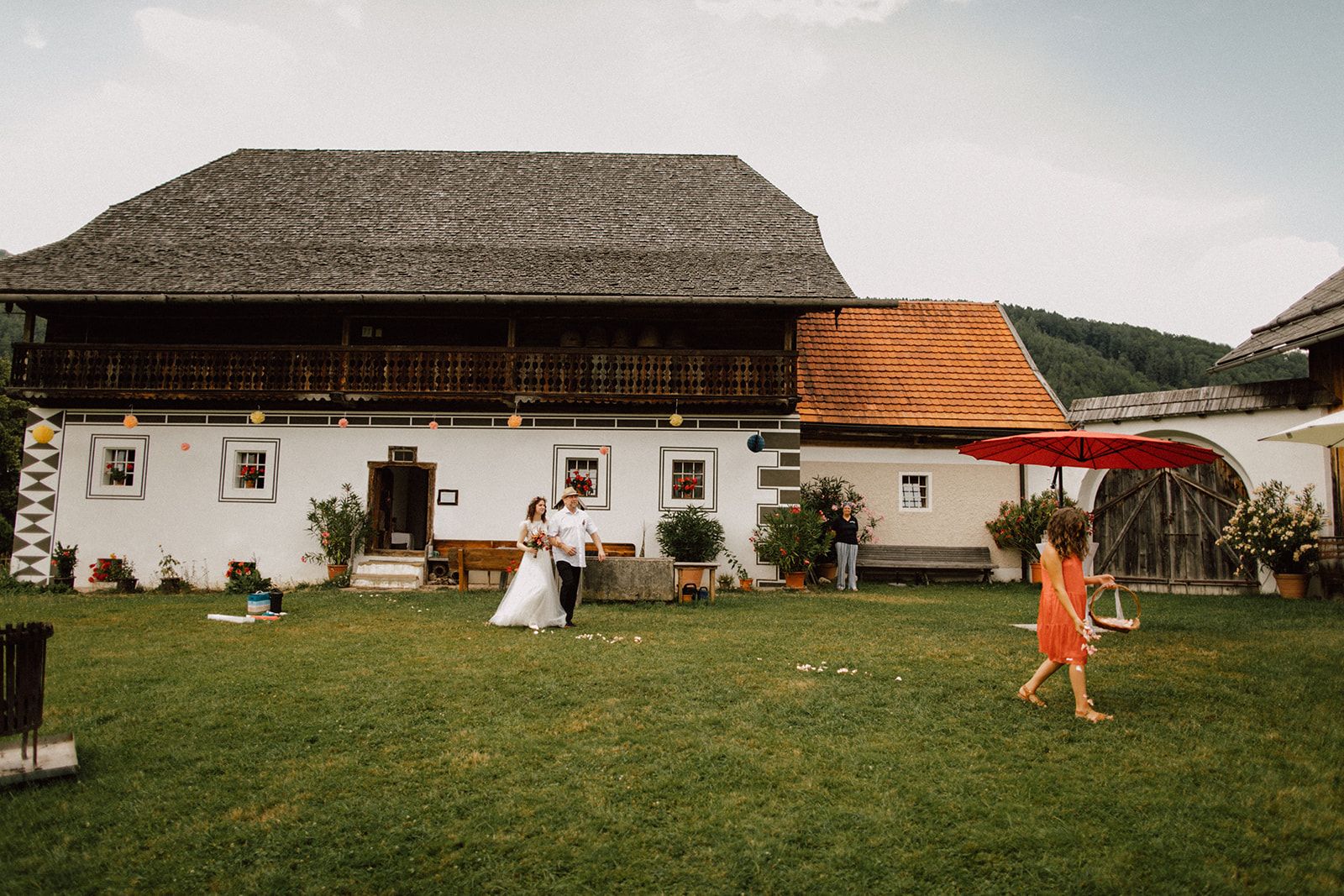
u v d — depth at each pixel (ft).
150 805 16.78
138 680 25.41
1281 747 19.10
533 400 55.62
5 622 37.17
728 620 37.68
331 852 14.99
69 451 56.95
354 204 66.23
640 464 57.11
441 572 55.98
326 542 54.85
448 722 21.30
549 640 31.89
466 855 14.89
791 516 55.77
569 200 67.41
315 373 56.65
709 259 59.62
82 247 60.03
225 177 69.77
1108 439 31.86
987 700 22.72
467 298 53.67
